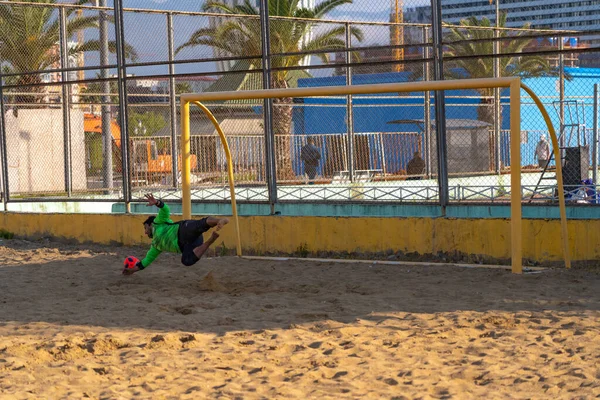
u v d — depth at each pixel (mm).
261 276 10172
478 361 5898
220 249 12125
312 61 20828
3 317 7902
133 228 13156
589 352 6051
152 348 6512
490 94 23266
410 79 21734
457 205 12062
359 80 22828
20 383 5570
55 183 19469
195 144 18484
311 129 23031
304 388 5355
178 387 5430
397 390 5273
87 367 5918
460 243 10680
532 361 5871
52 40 21219
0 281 10125
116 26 13383
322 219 11570
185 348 6527
